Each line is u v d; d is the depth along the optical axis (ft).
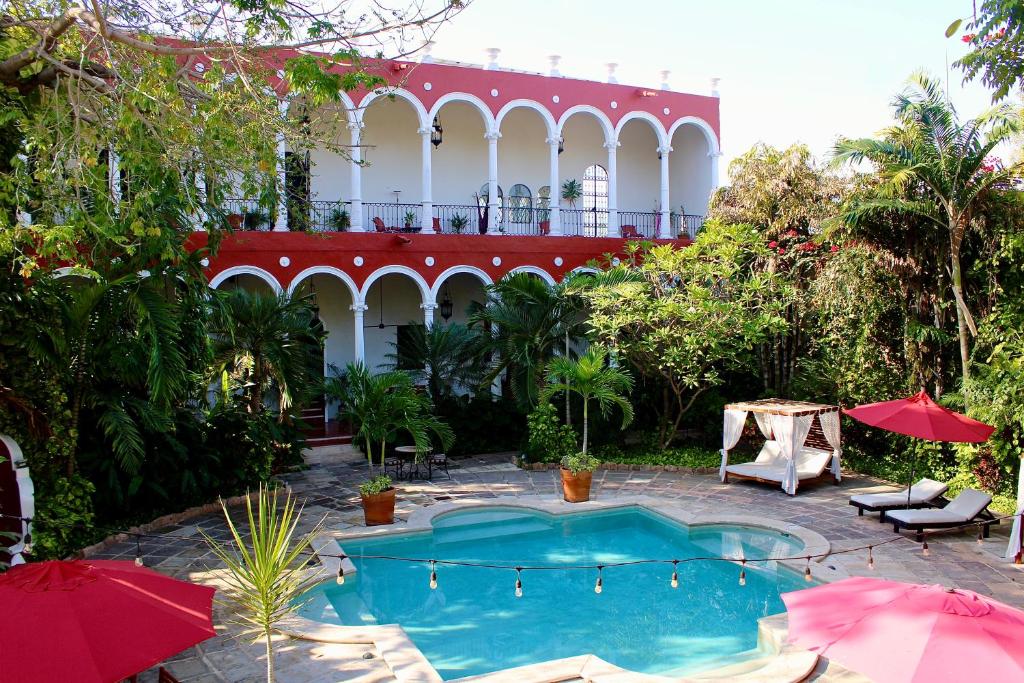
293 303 44.68
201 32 27.73
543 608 28.78
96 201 27.02
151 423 33.40
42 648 13.66
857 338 48.01
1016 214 39.63
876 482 46.09
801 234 56.08
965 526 35.17
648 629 26.81
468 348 53.57
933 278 43.45
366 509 37.11
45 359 29.50
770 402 47.70
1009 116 37.45
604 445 54.13
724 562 33.37
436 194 70.69
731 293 51.47
